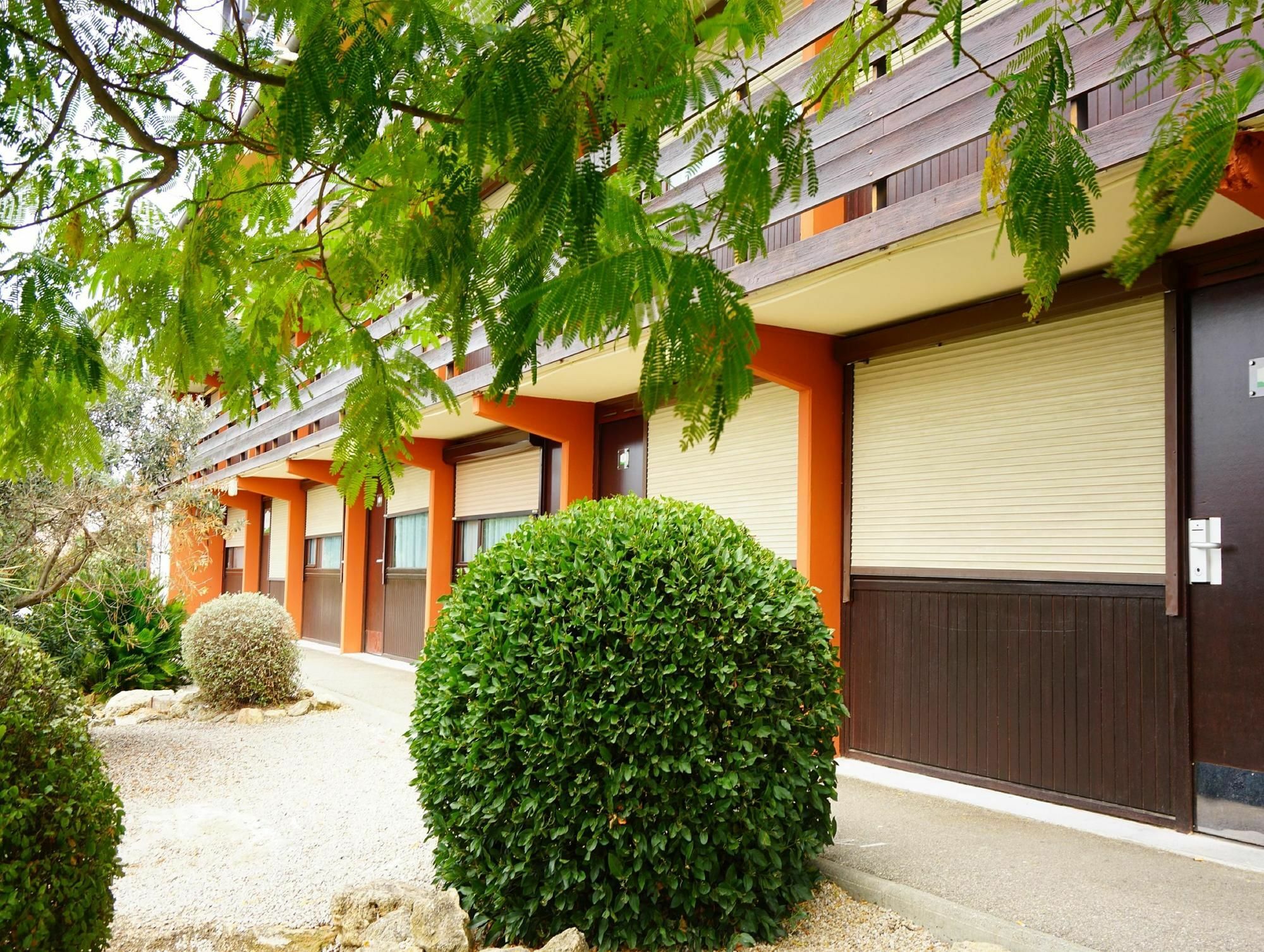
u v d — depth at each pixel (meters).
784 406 6.95
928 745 5.87
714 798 3.47
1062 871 4.01
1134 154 3.08
